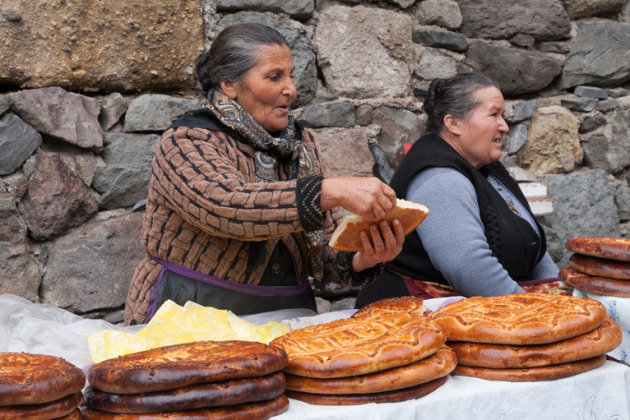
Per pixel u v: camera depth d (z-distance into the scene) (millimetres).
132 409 998
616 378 1278
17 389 910
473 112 2293
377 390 1122
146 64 2633
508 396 1203
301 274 2039
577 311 1286
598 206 3477
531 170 3439
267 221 1564
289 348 1227
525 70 3375
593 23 3494
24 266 2447
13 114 2420
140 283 1957
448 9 3240
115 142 2621
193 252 1894
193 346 1178
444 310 1407
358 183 1490
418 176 2225
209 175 1681
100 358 1268
